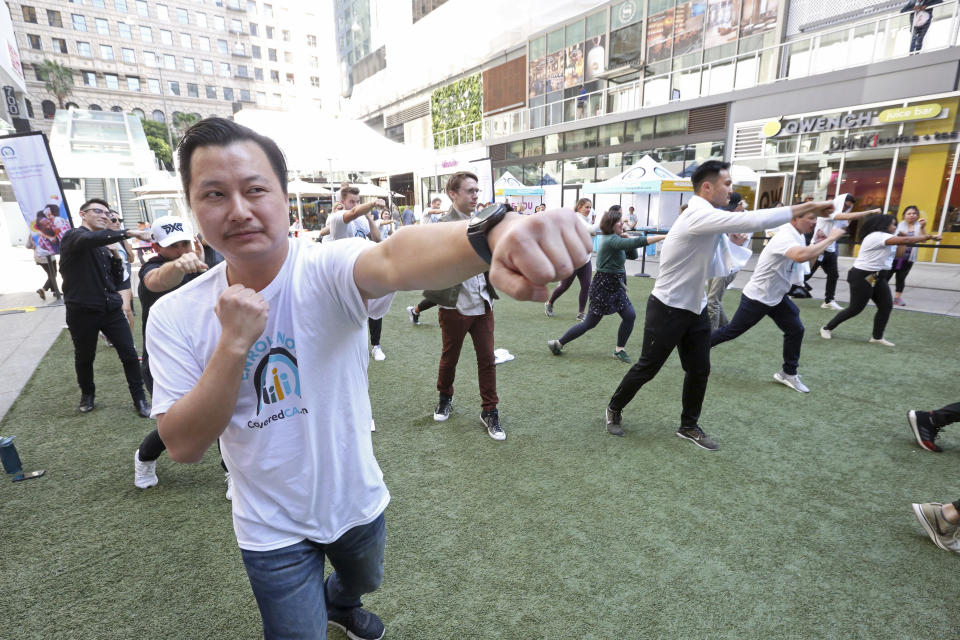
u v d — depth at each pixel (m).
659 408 3.53
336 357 0.96
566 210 0.59
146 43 56.94
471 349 4.99
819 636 1.67
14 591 1.88
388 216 11.88
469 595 1.86
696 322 2.79
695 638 1.66
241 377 0.81
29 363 4.55
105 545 2.13
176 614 1.77
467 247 0.69
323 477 1.01
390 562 2.03
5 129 13.00
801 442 3.01
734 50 12.05
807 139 10.99
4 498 2.48
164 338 0.89
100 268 3.24
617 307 4.41
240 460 0.96
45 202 5.73
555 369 4.38
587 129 16.36
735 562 2.01
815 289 7.91
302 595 1.03
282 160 0.85
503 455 2.88
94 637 1.68
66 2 51.47
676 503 2.41
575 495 2.48
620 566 2.00
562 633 1.69
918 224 6.39
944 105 8.99
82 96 53.75
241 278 0.90
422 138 24.95
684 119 13.51
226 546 2.12
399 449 2.96
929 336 5.19
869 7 9.85
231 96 63.91
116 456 2.90
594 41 10.88
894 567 1.98
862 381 3.98
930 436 2.88
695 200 2.60
